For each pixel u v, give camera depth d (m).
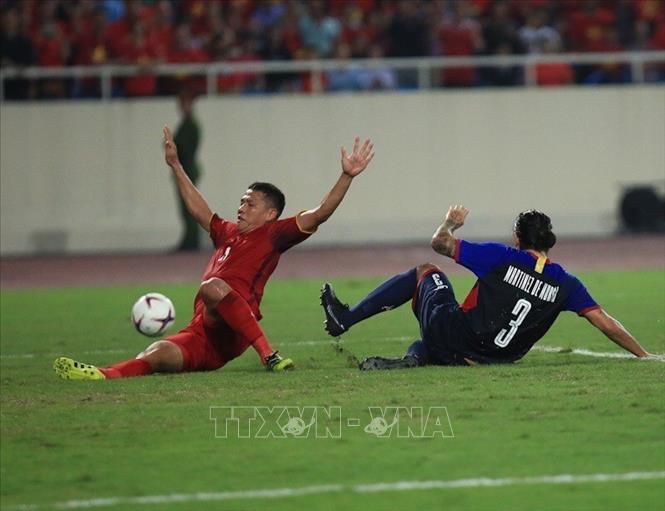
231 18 89.62
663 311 44.38
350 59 88.19
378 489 19.19
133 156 85.94
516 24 92.19
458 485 19.38
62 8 88.44
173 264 74.88
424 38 88.69
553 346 35.41
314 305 50.28
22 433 23.41
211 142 86.81
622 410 24.56
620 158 89.69
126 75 86.00
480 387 26.98
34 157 85.50
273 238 30.30
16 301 55.16
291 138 87.38
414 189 88.44
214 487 19.39
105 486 19.53
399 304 30.73
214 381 28.62
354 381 28.16
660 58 89.69
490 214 89.06
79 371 29.20
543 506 18.27
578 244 82.06
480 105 88.69
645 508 18.16
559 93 89.12
